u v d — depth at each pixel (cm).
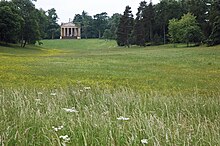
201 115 638
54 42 12506
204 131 466
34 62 2961
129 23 9800
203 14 8688
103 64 2919
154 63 3125
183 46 7525
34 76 1788
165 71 2344
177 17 9350
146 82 1662
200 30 7638
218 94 1021
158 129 445
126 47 9225
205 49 5469
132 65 2881
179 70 2431
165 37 9288
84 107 596
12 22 7500
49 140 404
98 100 722
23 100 620
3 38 7888
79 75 1927
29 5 8656
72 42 12688
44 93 817
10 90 859
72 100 736
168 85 1540
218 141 407
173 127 475
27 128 439
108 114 550
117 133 440
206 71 2338
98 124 469
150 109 662
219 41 6750
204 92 1191
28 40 8475
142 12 9825
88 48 10606
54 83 1489
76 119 503
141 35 9162
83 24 16562
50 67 2419
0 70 2028
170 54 4562
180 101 767
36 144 418
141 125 464
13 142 411
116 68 2519
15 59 3356
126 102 695
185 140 420
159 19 9475
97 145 410
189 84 1586
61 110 561
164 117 573
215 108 695
